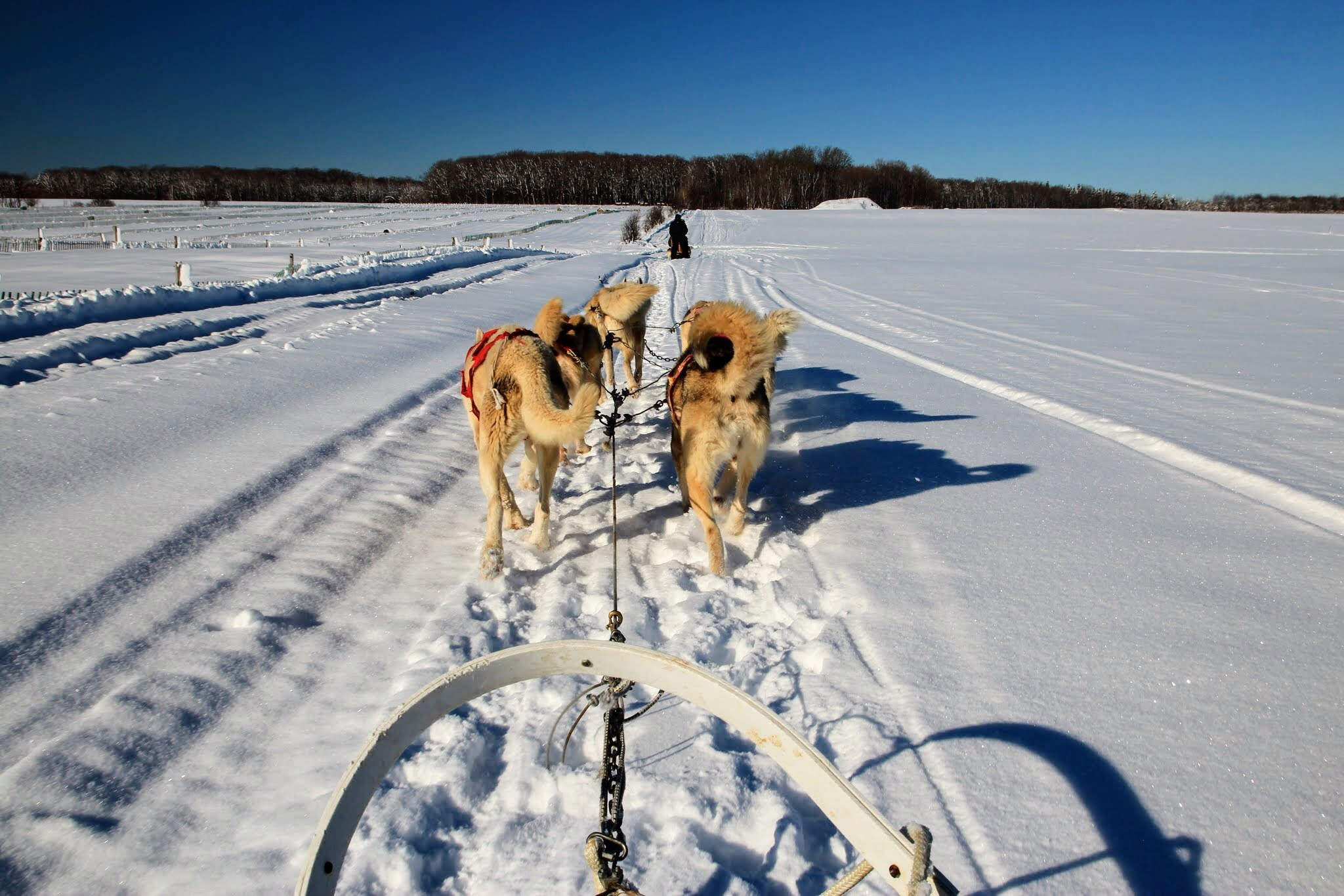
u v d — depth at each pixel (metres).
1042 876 2.24
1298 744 2.74
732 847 2.48
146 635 3.57
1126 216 72.50
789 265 29.64
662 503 5.66
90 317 11.26
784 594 4.13
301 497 5.28
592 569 4.55
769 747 1.86
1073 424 7.36
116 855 2.38
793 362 10.75
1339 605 3.70
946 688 3.14
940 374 9.89
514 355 4.39
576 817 2.59
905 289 20.58
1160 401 8.04
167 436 6.23
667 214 79.12
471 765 2.83
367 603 4.07
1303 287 19.66
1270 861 2.26
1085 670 3.24
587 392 4.06
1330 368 9.58
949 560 4.36
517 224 67.75
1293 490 5.25
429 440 6.87
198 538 4.54
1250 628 3.51
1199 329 13.09
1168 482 5.59
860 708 3.06
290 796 2.65
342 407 7.50
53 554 4.17
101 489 5.09
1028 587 4.00
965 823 2.44
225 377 8.31
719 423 4.54
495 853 2.43
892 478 5.89
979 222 64.00
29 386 7.36
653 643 3.69
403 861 2.34
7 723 2.92
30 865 2.32
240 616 3.73
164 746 2.87
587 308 9.07
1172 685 3.11
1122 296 18.05
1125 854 2.30
